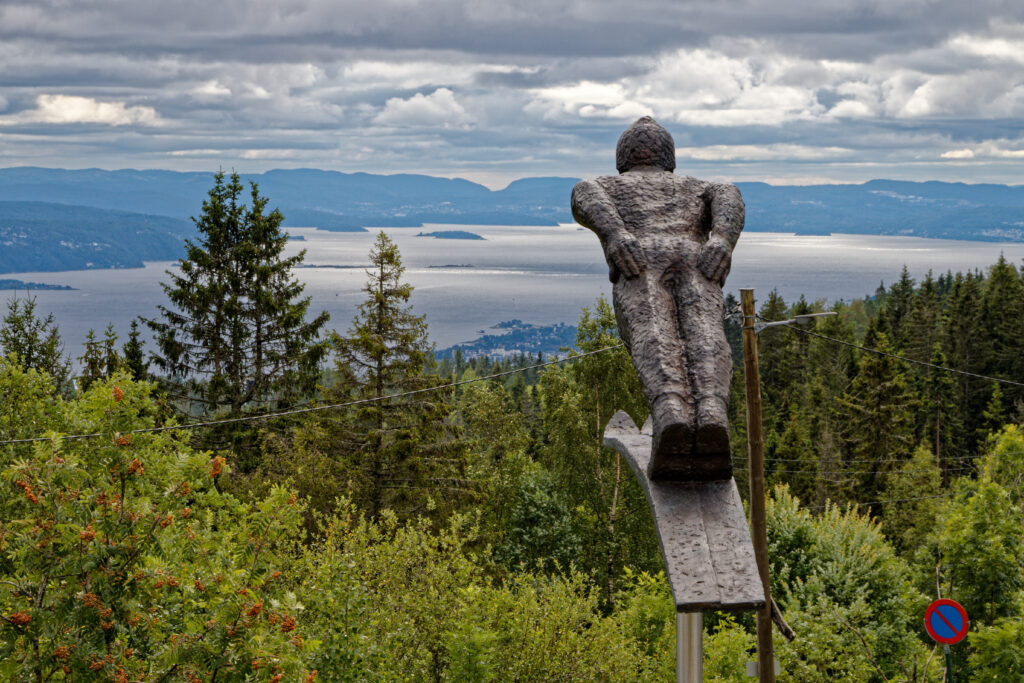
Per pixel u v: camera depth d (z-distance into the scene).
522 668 15.70
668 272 5.23
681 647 5.22
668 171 6.22
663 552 4.52
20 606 8.66
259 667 7.94
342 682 12.20
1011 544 19.22
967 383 62.81
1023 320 64.88
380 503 27.95
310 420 29.42
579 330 33.72
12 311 28.08
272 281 35.00
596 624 16.70
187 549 9.63
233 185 34.69
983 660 16.38
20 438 15.66
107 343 30.08
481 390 36.00
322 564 13.54
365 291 29.36
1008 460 23.53
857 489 46.81
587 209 5.59
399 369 29.03
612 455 33.16
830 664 16.64
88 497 8.95
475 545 28.86
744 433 53.62
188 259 34.03
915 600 20.34
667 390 4.66
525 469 34.78
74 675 8.37
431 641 15.75
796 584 21.45
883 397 46.72
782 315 78.81
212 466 10.06
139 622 8.79
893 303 89.50
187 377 33.62
